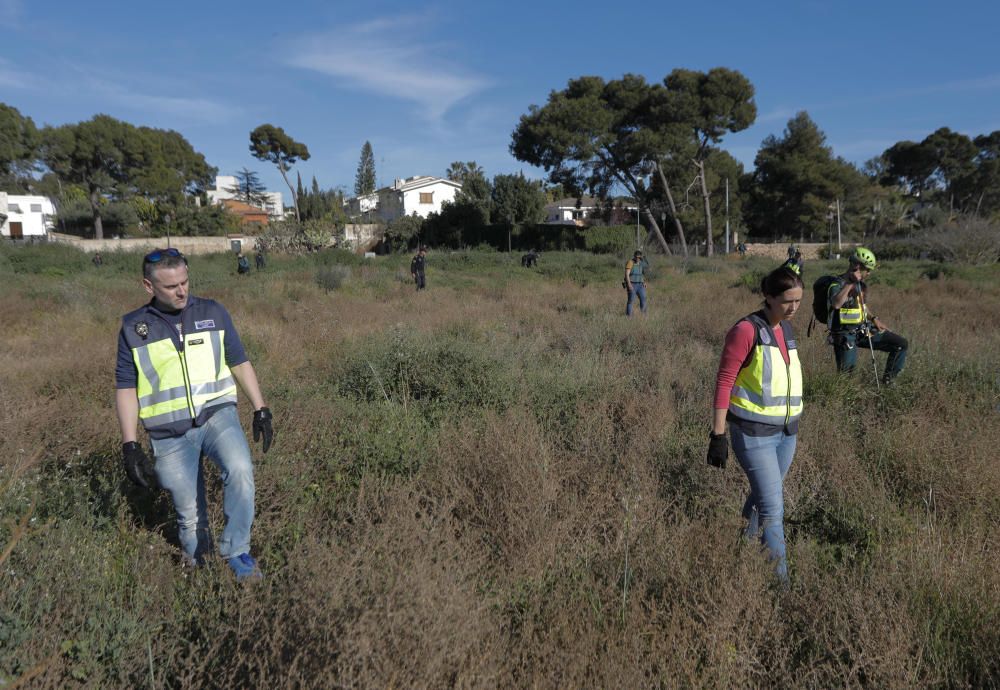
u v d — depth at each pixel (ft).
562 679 7.00
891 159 268.00
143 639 7.82
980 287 50.19
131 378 9.60
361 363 20.90
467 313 40.63
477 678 6.72
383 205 241.35
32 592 7.98
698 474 12.85
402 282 73.82
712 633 7.68
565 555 9.71
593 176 130.21
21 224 196.65
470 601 7.89
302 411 15.69
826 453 13.75
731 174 190.39
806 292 49.52
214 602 8.41
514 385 19.03
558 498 11.79
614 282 73.77
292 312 42.06
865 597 8.48
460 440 14.06
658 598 8.99
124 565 9.34
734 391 10.14
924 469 12.62
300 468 12.86
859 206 196.75
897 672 7.23
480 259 111.04
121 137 192.13
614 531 10.41
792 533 11.56
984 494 11.66
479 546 10.20
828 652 7.92
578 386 19.22
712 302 43.93
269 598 7.96
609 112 120.16
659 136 118.93
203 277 83.25
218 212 219.41
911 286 50.78
